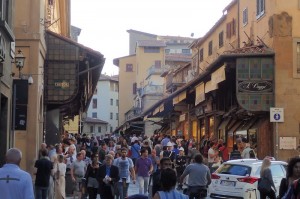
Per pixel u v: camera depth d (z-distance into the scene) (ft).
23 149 65.46
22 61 58.70
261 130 84.28
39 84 68.28
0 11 45.88
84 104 120.26
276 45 82.33
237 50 82.99
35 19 67.26
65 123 160.76
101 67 83.30
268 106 81.71
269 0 85.66
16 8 67.05
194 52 159.74
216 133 109.29
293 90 82.07
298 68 82.53
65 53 77.25
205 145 85.66
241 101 81.61
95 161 50.62
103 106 356.79
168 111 144.36
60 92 77.15
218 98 103.65
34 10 67.26
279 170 53.01
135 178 60.49
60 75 77.10
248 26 99.86
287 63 82.33
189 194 46.19
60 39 77.41
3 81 47.83
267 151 82.69
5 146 51.11
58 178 52.80
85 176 52.54
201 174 46.29
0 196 22.75
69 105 93.61
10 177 22.98
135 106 265.75
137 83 268.62
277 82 81.76
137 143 80.94
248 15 99.91
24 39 66.74
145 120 173.78
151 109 151.74
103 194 48.88
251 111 81.71
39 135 70.79
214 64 83.71
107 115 356.59
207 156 79.15
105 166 49.14
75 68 77.25
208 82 91.66
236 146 84.69
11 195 22.76
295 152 81.25
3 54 44.62
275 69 81.92
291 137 81.56
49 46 77.05
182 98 112.88
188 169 46.57
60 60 77.25
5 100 51.44
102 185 48.83
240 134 94.17
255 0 94.53
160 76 214.69
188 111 135.95
